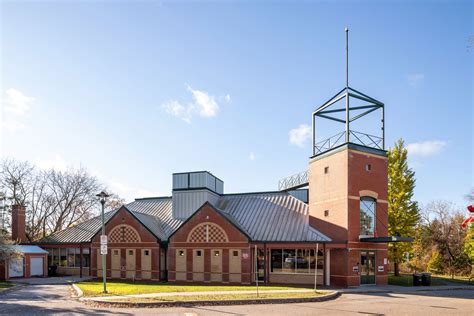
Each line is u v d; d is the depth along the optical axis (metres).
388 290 25.20
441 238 50.28
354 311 16.77
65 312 16.41
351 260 27.34
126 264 33.62
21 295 22.58
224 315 15.70
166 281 31.91
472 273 41.81
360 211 28.52
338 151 29.14
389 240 26.19
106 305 18.27
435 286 28.89
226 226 30.45
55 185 55.06
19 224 40.03
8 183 50.38
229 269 29.86
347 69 30.14
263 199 36.06
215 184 38.84
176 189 37.12
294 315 15.71
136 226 33.78
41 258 37.09
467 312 16.70
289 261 29.59
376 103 30.88
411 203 39.28
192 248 31.16
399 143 39.97
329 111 32.06
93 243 35.41
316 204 30.80
